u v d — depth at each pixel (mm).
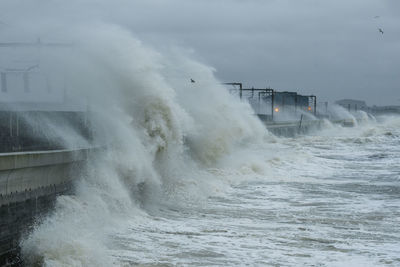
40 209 14172
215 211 20031
